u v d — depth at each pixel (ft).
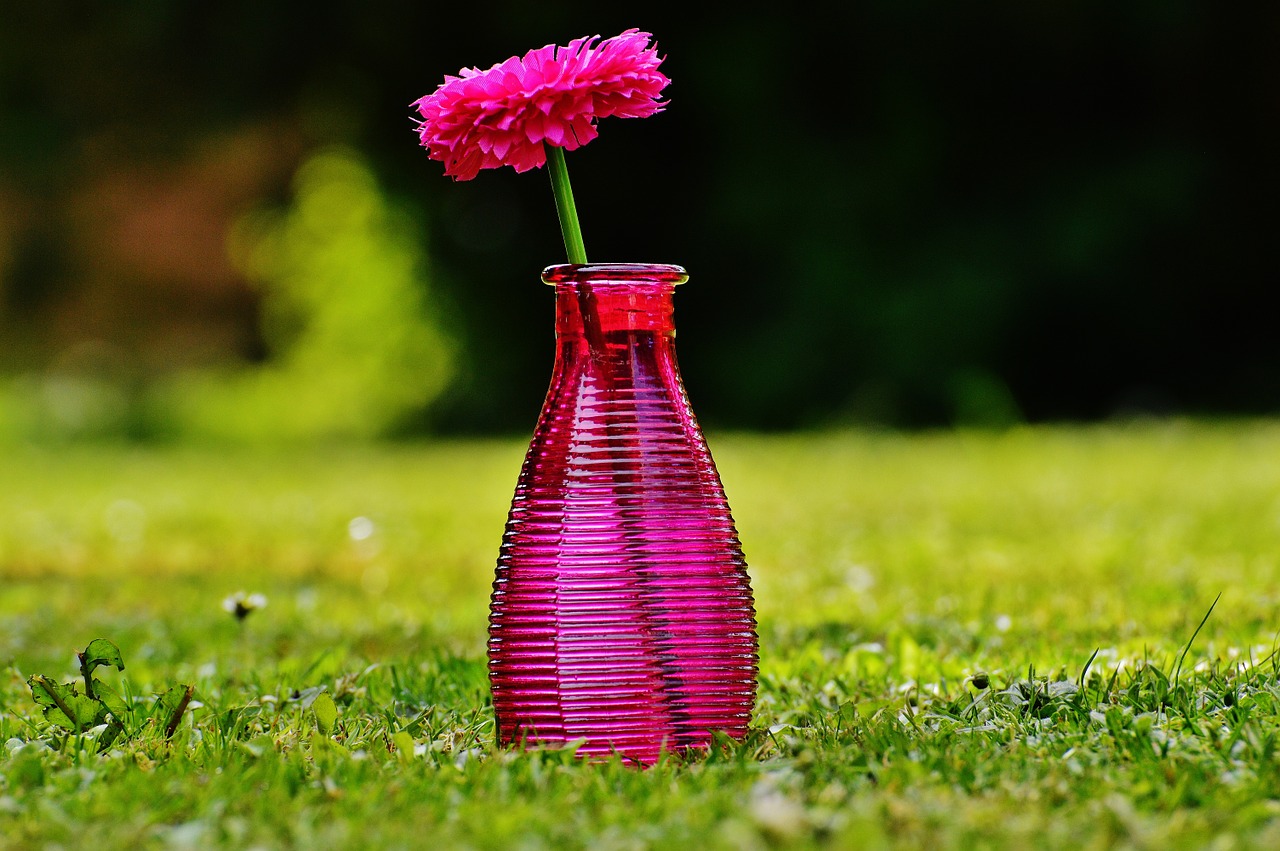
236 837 9.25
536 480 11.33
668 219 83.46
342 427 81.46
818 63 79.10
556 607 11.08
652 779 10.44
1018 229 76.59
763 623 18.92
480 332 84.79
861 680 14.73
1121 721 11.48
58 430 78.74
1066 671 14.58
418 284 85.20
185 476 52.19
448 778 10.59
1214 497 32.86
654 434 11.27
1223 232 77.30
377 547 29.73
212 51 83.61
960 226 77.51
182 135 91.04
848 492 38.14
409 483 45.91
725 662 11.26
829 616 19.35
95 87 88.38
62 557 29.66
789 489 39.65
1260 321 79.15
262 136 98.37
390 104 83.97
